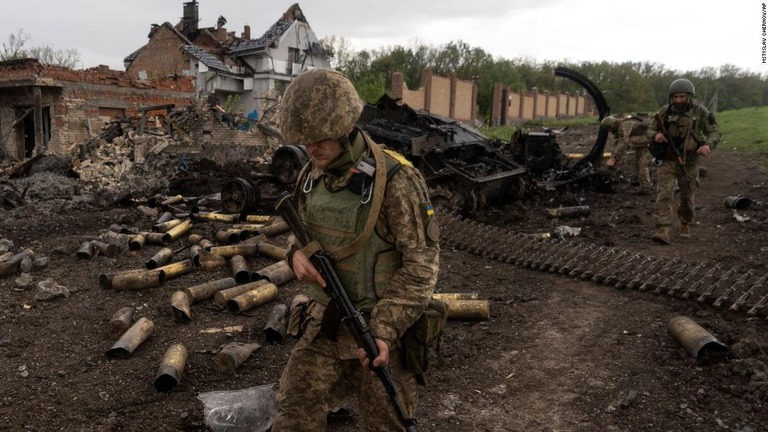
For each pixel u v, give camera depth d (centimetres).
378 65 4156
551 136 1241
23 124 1709
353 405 362
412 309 204
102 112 1762
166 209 955
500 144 1349
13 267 607
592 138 2125
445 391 384
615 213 950
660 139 709
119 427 337
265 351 436
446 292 574
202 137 1603
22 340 453
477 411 361
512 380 399
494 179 977
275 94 2094
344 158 209
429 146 990
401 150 962
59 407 359
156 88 1914
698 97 5900
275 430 221
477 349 446
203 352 430
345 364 222
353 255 212
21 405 360
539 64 5488
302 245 216
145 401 366
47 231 836
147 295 549
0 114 1702
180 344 422
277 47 3859
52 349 440
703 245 721
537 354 436
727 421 337
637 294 551
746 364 388
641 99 5519
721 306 498
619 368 409
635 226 844
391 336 201
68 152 1451
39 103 1599
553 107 4588
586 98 5300
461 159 1073
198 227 823
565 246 667
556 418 352
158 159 1399
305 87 200
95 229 857
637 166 1123
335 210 213
